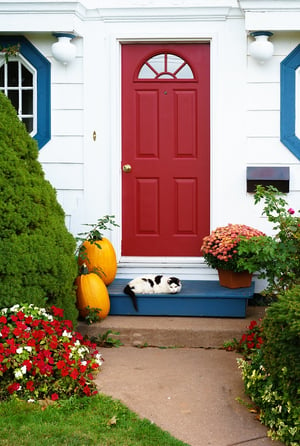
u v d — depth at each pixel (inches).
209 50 253.8
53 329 178.4
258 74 247.8
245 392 169.6
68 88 254.2
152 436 147.9
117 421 155.1
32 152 208.4
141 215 259.8
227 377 186.4
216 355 207.3
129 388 177.3
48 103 254.2
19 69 257.0
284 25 234.4
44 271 194.7
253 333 208.8
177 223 259.0
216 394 173.9
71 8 238.5
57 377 171.9
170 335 217.2
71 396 167.6
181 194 258.4
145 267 255.8
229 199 251.1
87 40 252.8
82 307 223.0
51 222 203.9
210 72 252.4
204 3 246.8
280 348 149.1
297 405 146.7
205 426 155.8
